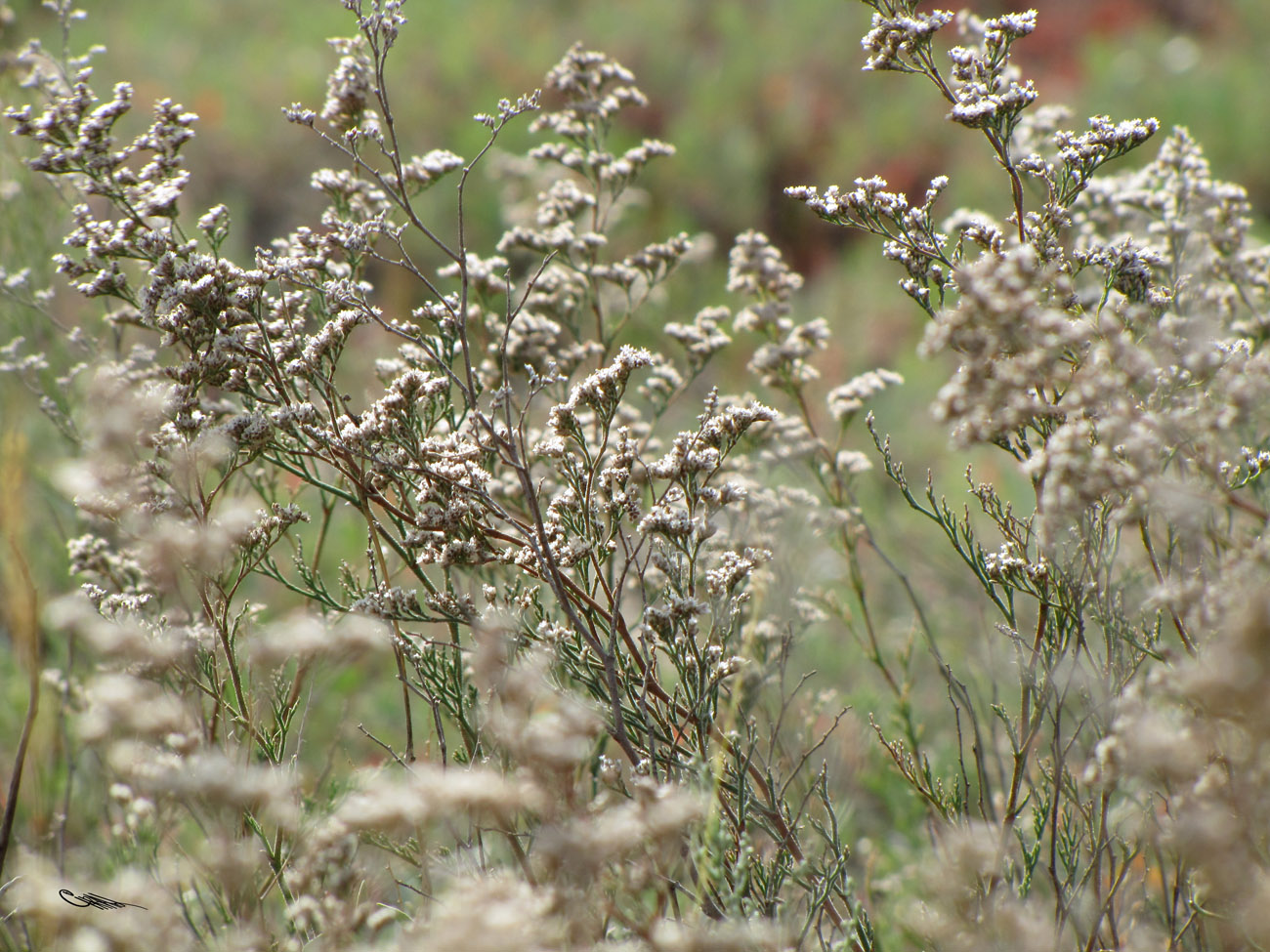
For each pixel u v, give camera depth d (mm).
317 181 3188
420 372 2602
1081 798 2916
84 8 12070
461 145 9805
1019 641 2674
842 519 3605
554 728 2002
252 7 12852
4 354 3775
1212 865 1816
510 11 13164
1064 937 2732
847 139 10703
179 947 2209
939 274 2703
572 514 2680
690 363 3674
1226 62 11711
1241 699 1664
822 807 3293
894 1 2746
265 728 2777
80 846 3430
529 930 1871
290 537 2891
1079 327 1957
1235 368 2131
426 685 2713
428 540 2604
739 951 2053
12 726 3842
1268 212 9594
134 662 2459
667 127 10977
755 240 3820
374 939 2494
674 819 1984
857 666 4551
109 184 2676
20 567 3145
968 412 1961
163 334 2697
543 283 3674
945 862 2377
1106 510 2516
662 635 2484
